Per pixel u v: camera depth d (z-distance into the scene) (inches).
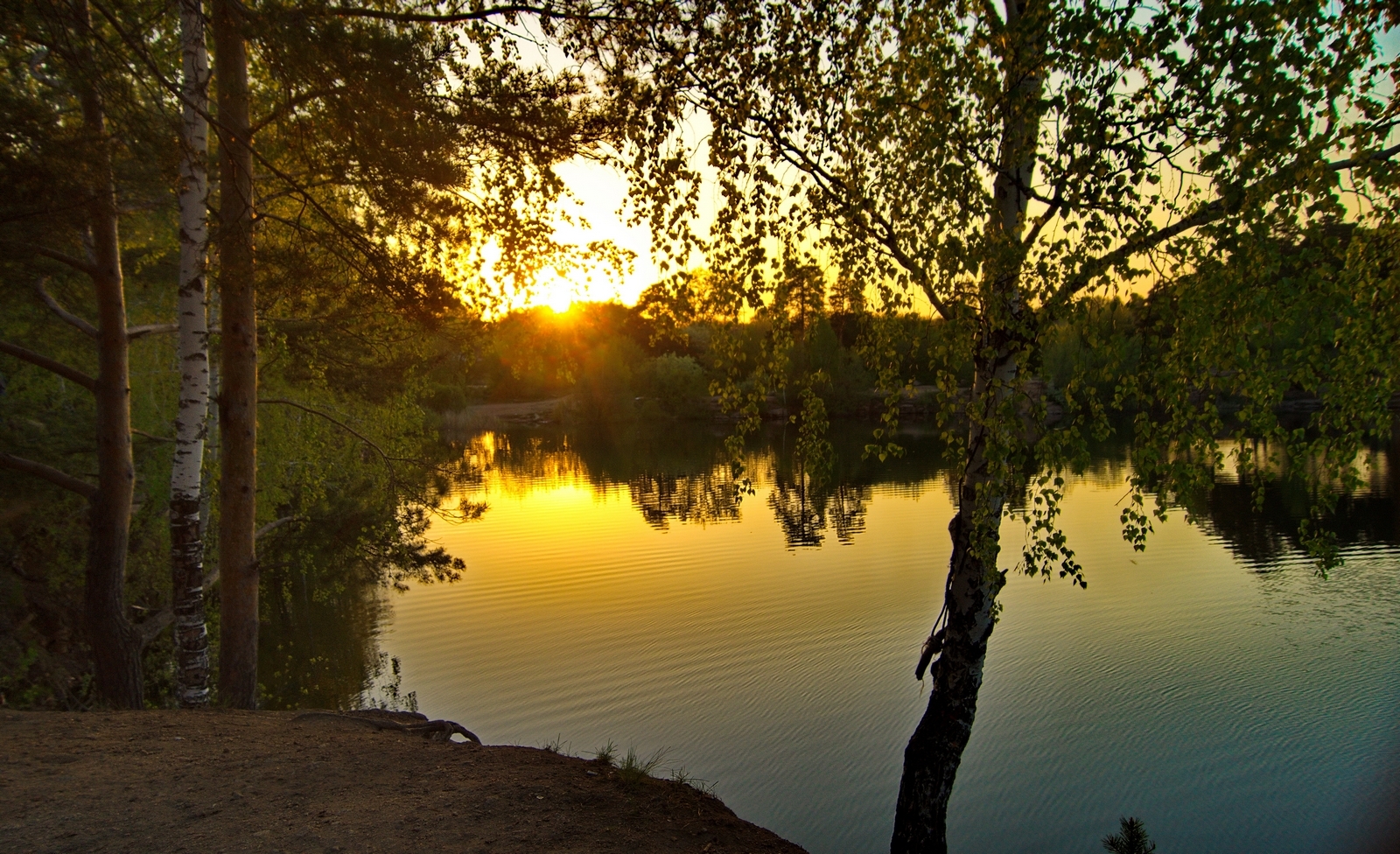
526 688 547.2
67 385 567.8
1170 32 171.3
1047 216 191.9
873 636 630.5
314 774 201.9
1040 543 191.3
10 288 356.2
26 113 277.4
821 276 230.1
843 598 733.9
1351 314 171.2
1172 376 178.1
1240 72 166.9
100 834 161.8
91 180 289.6
